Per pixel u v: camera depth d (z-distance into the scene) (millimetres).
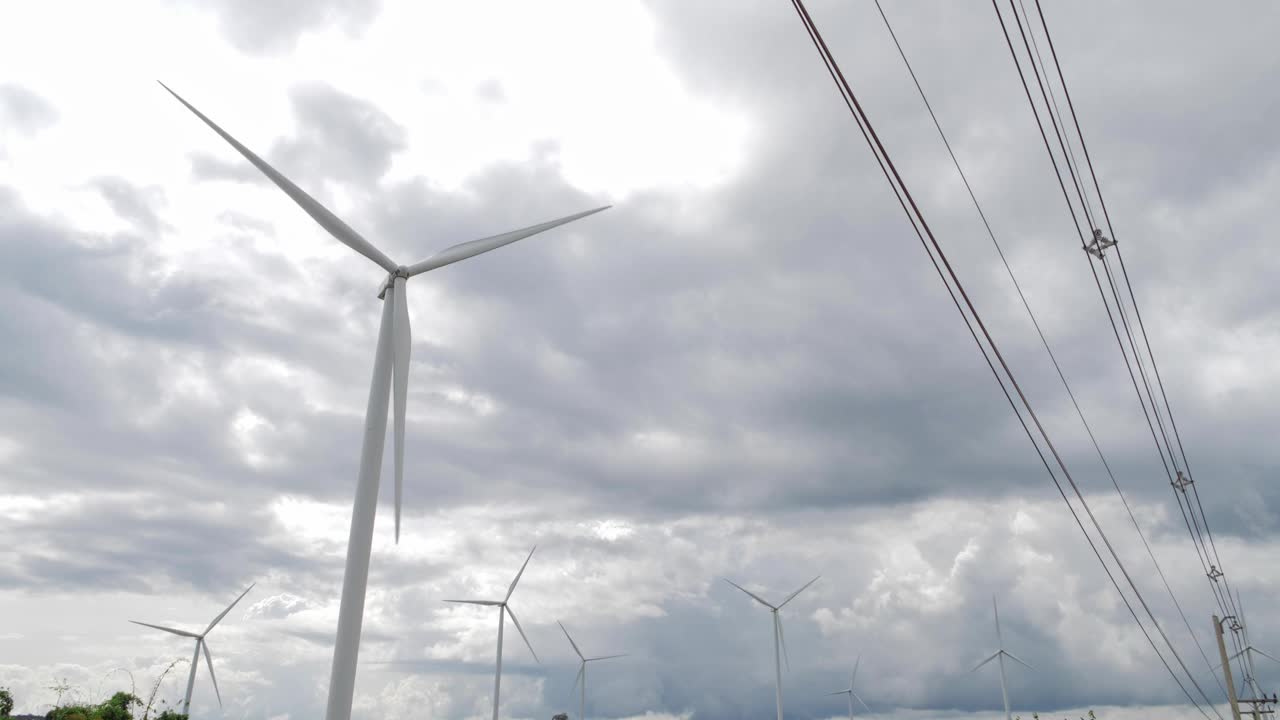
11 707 53781
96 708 53594
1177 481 59250
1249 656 90125
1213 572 77000
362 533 35219
